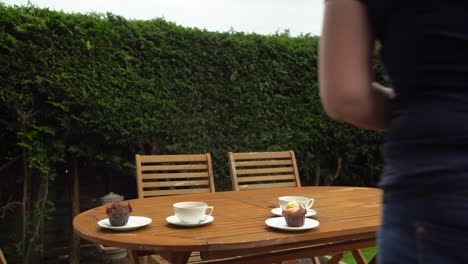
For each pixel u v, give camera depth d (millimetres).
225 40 4047
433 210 594
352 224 1668
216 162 4023
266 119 4246
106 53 3537
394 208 648
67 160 3648
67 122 3395
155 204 2146
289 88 4367
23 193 3354
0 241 3379
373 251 3756
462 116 599
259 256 1795
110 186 3852
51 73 3297
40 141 3342
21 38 3221
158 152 3820
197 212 1616
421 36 626
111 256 3541
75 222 1684
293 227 1556
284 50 4359
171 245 1360
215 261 1801
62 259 3668
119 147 3719
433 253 589
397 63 658
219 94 4027
